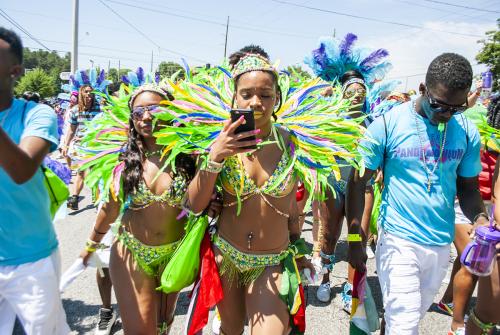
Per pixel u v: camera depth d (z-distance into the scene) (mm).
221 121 2418
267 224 2312
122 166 2543
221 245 2379
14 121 2121
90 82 7324
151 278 2523
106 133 2799
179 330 3457
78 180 6957
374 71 4680
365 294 2615
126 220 2562
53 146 2162
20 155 1928
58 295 2342
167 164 2352
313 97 2762
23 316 2223
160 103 2447
